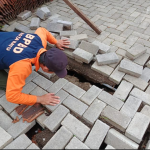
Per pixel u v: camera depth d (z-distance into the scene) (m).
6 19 3.57
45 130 1.97
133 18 3.51
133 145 1.70
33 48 1.73
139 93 2.18
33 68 2.56
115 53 2.58
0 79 2.14
